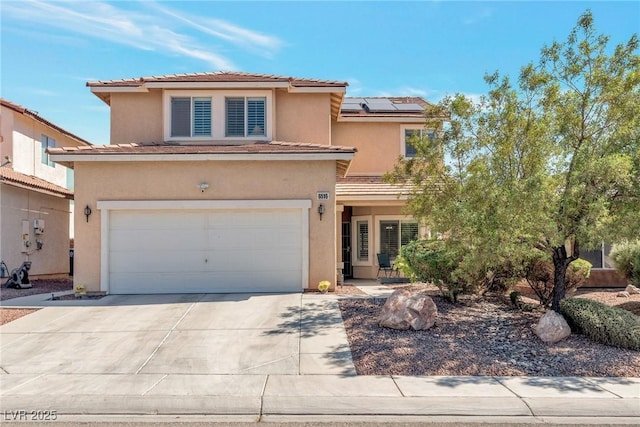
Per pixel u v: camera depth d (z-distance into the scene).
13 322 11.09
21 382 7.68
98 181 14.28
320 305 12.33
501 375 8.09
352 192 18.14
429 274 12.44
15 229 18.58
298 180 14.48
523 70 10.88
